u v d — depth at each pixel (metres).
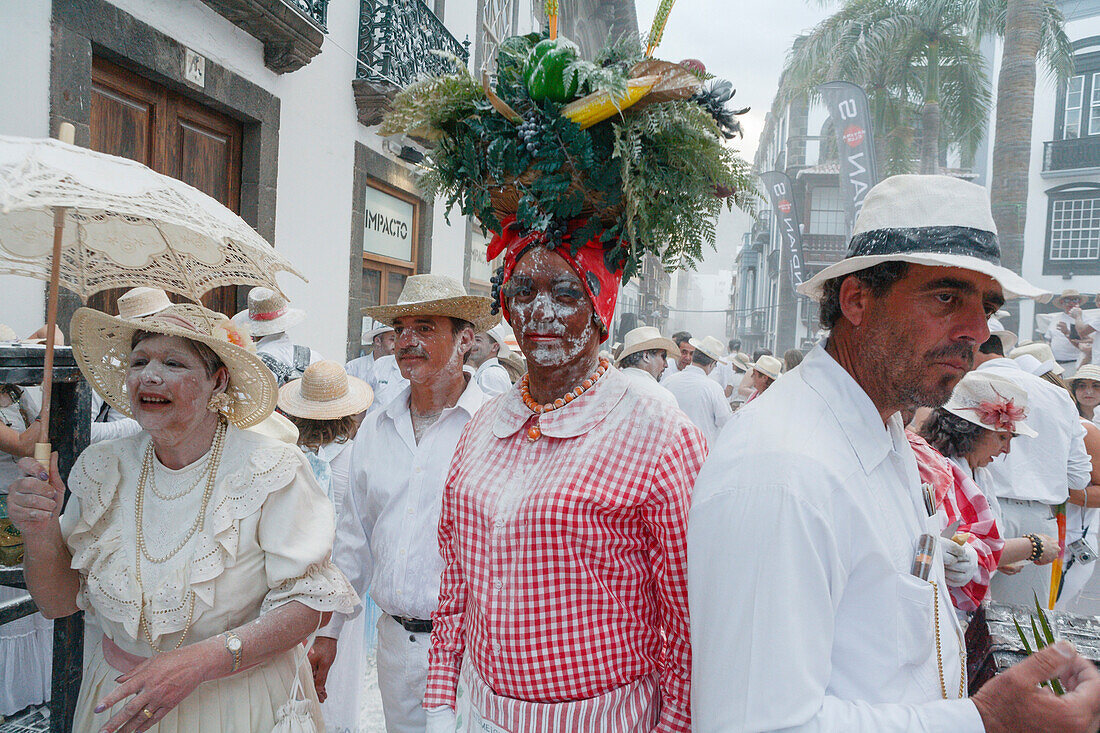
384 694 2.37
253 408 1.76
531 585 1.41
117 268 1.92
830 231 28.66
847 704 1.00
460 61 1.57
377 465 2.47
